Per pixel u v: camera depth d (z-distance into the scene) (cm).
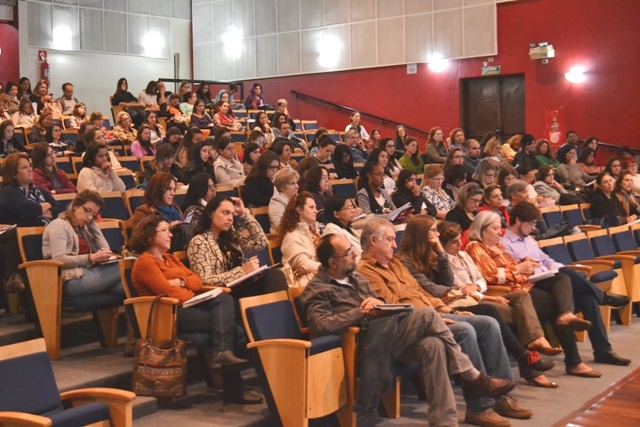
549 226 779
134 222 516
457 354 392
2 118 1041
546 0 1346
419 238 477
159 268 421
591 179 1022
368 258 451
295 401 362
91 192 476
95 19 1644
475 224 537
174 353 391
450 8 1445
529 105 1371
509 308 476
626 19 1273
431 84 1478
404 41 1503
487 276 514
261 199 633
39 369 302
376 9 1534
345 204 529
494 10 1395
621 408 435
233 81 1744
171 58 1775
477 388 398
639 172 1247
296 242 492
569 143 1149
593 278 614
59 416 279
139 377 388
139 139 899
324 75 1612
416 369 413
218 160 746
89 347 479
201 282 439
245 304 384
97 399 301
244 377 450
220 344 397
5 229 499
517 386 484
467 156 990
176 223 505
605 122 1299
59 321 441
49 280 442
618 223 840
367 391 387
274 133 1120
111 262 464
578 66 1320
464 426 406
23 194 529
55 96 1588
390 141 930
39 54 1559
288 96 1662
